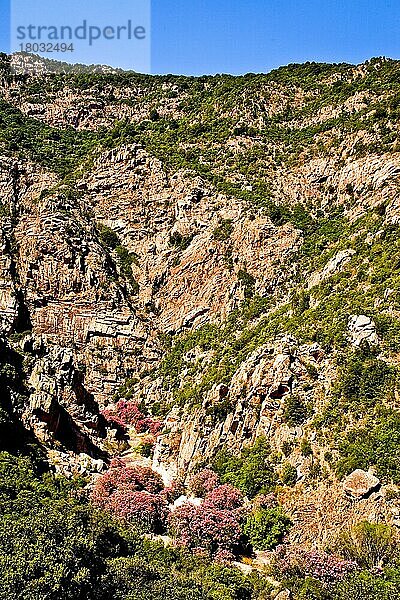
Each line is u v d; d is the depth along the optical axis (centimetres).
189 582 3516
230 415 5584
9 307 7844
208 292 8294
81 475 5200
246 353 6178
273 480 4800
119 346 8275
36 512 3322
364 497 4169
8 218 8862
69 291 8438
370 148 8200
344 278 6091
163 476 5797
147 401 7656
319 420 4872
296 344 5544
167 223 9269
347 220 7638
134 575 3384
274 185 9094
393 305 5181
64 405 5888
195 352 7606
